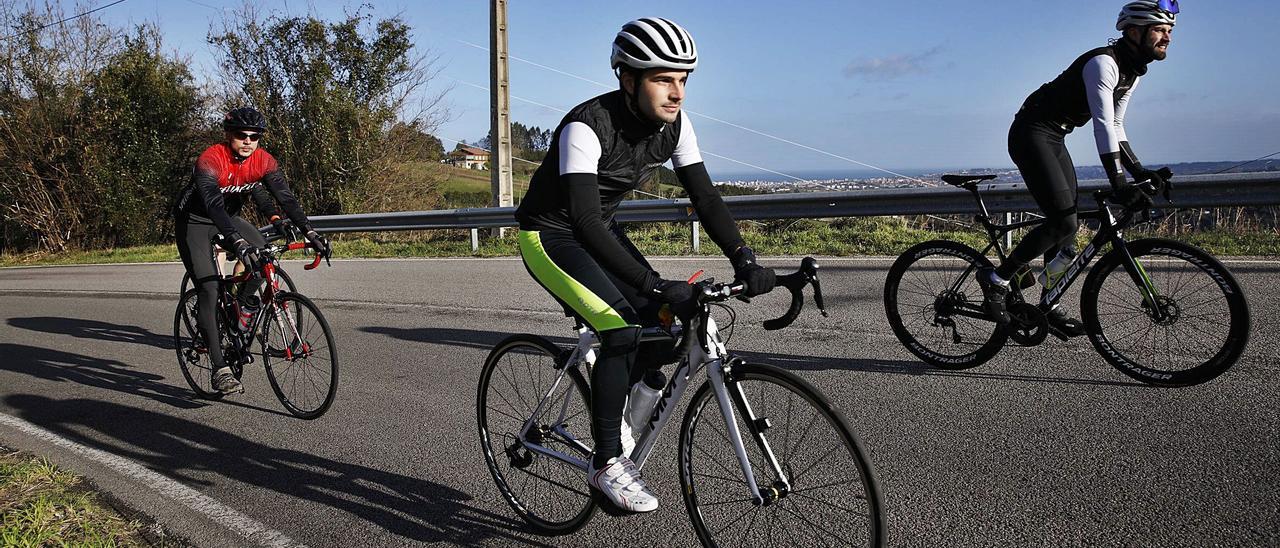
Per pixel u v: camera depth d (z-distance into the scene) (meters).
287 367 4.62
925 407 3.91
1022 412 3.74
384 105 20.23
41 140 20.59
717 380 2.43
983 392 4.05
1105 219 4.06
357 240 14.19
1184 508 2.78
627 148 2.66
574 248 2.78
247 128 4.61
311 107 19.67
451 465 3.70
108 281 11.15
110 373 5.77
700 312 2.41
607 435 2.68
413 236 15.04
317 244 4.78
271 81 20.09
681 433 2.64
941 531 2.78
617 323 2.65
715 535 2.61
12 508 3.32
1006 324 4.23
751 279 2.31
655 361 2.62
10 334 7.43
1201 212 8.30
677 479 3.34
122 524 3.18
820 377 4.48
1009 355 4.59
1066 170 4.23
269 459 3.92
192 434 4.36
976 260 4.38
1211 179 7.20
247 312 4.79
